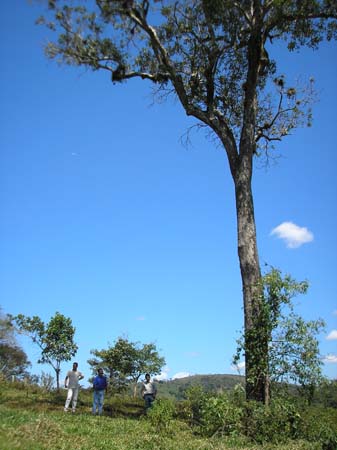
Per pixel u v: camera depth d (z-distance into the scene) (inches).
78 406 808.3
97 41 759.1
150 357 1143.0
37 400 793.6
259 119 952.3
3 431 354.9
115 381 1105.4
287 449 478.0
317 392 599.8
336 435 539.5
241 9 762.2
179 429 567.2
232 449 450.9
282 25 823.1
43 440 360.2
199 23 805.9
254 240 722.2
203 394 634.2
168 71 786.2
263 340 621.0
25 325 941.8
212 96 829.8
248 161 764.6
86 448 369.4
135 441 435.2
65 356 947.3
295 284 622.5
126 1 713.0
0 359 1390.3
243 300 685.3
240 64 900.6
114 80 803.4
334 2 767.7
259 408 572.7
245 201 740.0
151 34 753.6
